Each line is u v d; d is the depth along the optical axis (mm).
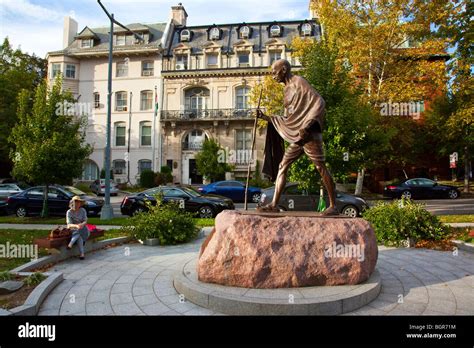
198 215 13758
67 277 5551
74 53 34219
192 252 7535
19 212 15078
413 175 29859
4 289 4520
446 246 7965
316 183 12234
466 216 11953
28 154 13055
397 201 9367
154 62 33875
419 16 17812
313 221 4664
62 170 13516
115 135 34312
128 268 6117
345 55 18234
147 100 33969
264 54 32469
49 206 14922
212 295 4098
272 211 5336
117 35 35219
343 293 4160
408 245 8180
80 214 7074
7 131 24750
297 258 4418
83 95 34531
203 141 29891
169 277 5520
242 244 4453
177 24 37094
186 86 33156
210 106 32750
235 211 5082
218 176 29484
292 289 4316
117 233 9672
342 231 4605
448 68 17703
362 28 18625
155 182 30047
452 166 23172
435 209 15664
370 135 13977
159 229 8531
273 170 5766
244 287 4379
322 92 13242
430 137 26953
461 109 20453
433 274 5711
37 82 36000
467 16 16266
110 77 14398
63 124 14219
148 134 33875
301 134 4887
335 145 12312
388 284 5148
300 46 19000
